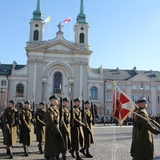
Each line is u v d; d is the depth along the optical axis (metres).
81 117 13.59
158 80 80.81
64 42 70.94
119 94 10.23
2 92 68.50
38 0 76.38
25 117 14.90
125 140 23.16
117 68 83.44
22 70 69.31
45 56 70.44
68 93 70.06
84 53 71.88
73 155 13.57
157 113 77.81
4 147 17.61
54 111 11.02
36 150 16.34
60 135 10.58
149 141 9.09
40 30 73.56
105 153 15.02
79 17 77.19
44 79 69.25
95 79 72.06
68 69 71.00
